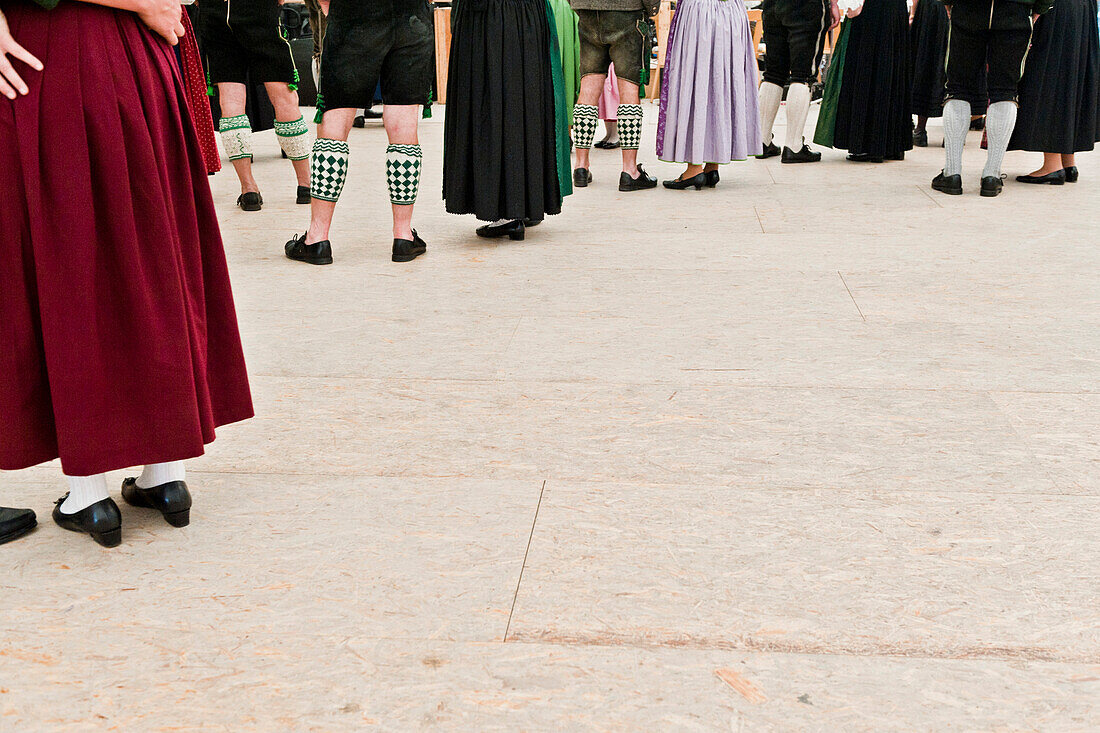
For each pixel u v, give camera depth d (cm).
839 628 166
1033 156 772
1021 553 190
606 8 582
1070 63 600
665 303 362
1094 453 236
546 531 199
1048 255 434
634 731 142
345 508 209
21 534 198
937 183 599
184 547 194
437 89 1210
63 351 176
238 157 539
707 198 580
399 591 178
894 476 223
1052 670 156
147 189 179
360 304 363
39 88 169
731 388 278
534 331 330
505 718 144
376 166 714
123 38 178
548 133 459
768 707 147
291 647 162
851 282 389
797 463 230
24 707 147
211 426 199
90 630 167
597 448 239
